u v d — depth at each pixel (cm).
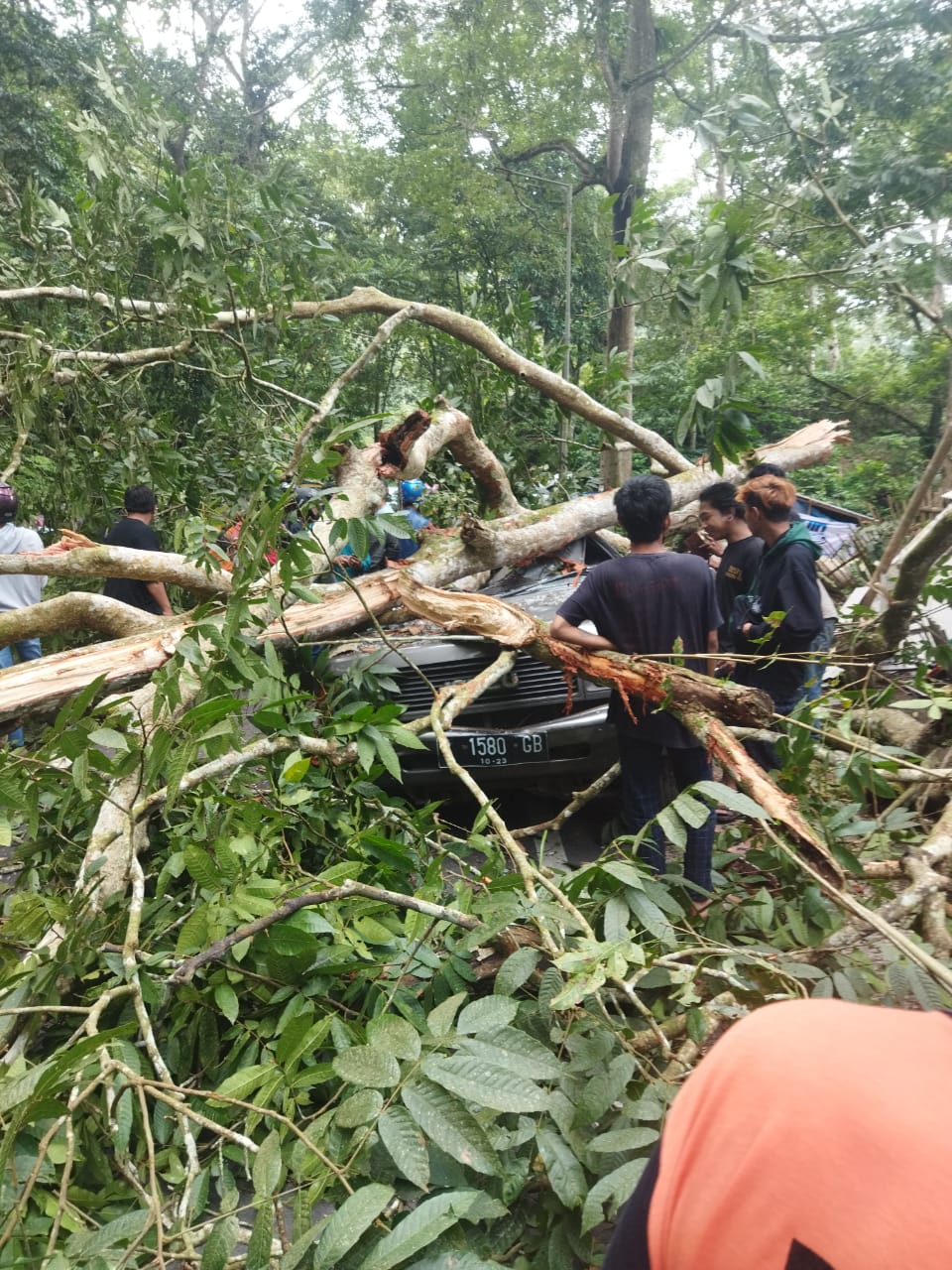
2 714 318
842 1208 53
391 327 530
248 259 544
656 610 329
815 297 1240
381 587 430
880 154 704
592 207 1797
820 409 1470
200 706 241
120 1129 179
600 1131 191
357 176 1930
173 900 266
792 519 388
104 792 243
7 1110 171
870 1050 60
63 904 232
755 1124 59
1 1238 150
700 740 305
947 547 381
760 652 390
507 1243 174
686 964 222
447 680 414
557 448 683
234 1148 202
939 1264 49
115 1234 152
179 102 1784
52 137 1239
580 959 190
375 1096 164
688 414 419
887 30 1025
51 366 473
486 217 1770
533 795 458
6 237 577
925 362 1290
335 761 327
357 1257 152
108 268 513
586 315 1780
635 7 1405
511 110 1747
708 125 606
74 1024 245
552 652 366
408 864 296
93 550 405
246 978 246
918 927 259
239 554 294
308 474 301
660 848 335
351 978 260
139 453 559
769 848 274
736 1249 57
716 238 448
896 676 438
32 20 1273
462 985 244
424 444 509
